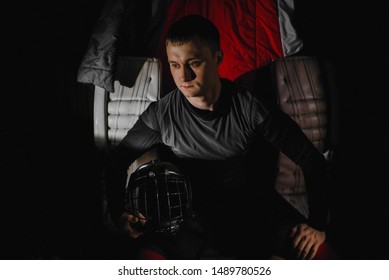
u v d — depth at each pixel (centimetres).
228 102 117
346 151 191
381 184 180
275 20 174
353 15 193
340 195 176
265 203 146
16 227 160
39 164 193
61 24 201
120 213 123
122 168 127
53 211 170
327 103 159
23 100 204
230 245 126
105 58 150
